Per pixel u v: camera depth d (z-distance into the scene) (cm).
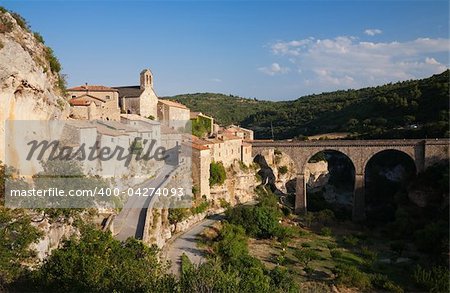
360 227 10569
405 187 11862
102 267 2712
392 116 16575
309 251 7669
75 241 3225
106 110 9269
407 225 9506
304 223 10556
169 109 12900
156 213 5972
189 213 8275
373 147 11056
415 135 13238
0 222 2878
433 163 10556
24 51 3950
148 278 2683
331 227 10450
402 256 8094
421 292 6306
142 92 12538
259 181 13200
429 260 7744
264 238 8888
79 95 11769
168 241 6919
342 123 18650
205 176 9519
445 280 6234
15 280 2717
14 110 3825
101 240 3253
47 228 3412
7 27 3988
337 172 16600
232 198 11238
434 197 10269
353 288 6319
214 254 6406
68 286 2586
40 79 4228
